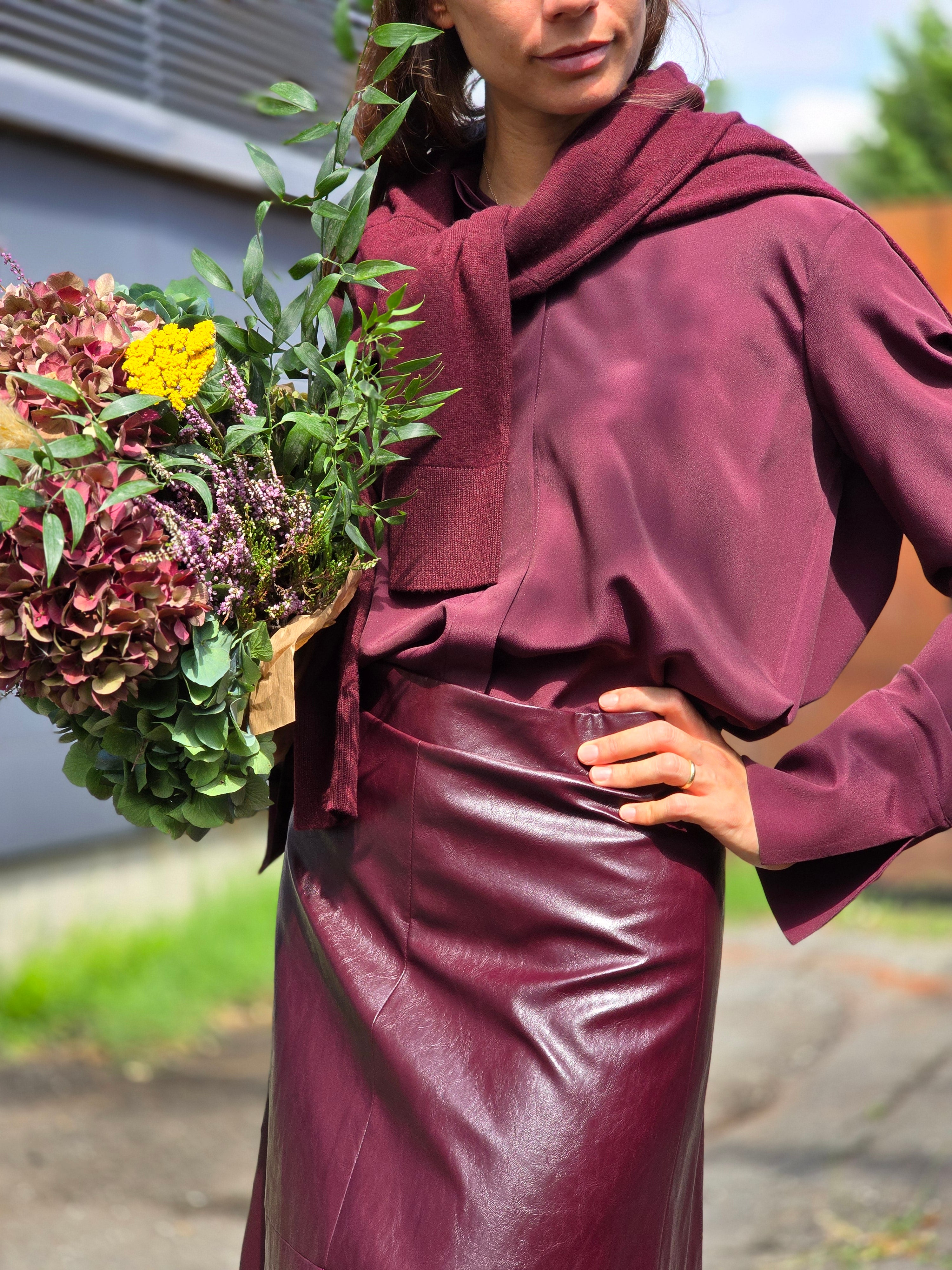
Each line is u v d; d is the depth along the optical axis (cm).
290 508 136
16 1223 312
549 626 137
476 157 165
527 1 137
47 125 495
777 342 137
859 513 145
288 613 138
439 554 142
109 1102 396
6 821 501
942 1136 348
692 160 140
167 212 562
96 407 128
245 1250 161
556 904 136
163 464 129
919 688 139
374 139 142
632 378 137
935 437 133
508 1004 135
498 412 140
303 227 621
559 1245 127
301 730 150
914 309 136
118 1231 313
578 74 139
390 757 144
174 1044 450
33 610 121
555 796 137
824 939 557
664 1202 134
